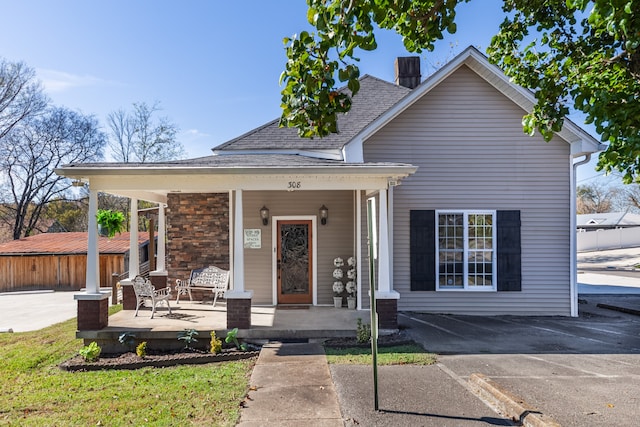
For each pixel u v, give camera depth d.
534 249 10.55
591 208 59.06
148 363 6.78
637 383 5.44
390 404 4.84
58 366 6.85
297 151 11.45
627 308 11.27
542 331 8.66
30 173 30.97
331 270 11.01
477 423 4.34
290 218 11.06
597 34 4.22
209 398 5.08
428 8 3.37
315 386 5.43
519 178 10.55
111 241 21.38
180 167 7.70
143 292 8.95
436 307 10.48
